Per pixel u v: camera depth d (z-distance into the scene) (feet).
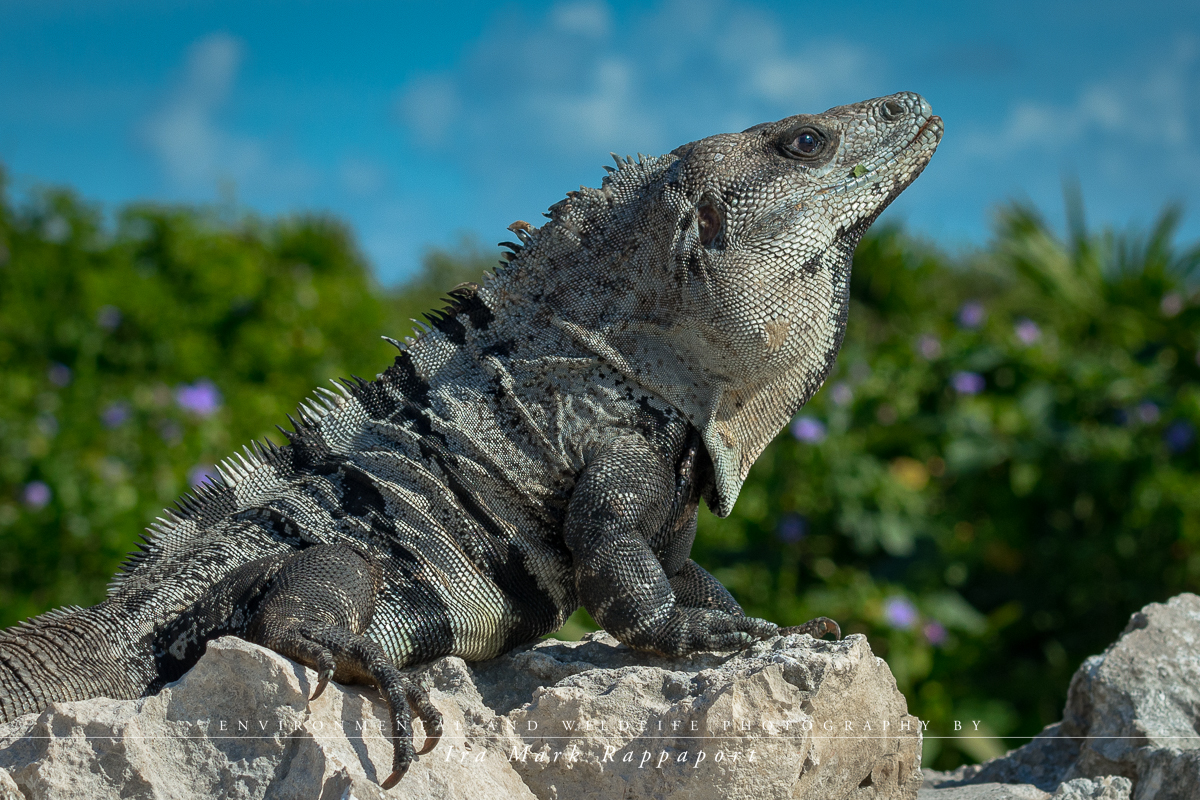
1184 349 25.00
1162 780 10.60
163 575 10.78
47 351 29.09
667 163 11.50
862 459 22.35
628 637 10.30
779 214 10.89
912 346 25.85
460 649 10.68
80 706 8.81
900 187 11.46
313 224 38.24
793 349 10.96
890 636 19.22
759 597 20.66
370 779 8.30
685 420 11.03
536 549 10.89
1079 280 28.73
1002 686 20.72
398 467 10.95
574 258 11.36
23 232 31.73
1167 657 12.38
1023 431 23.04
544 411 11.03
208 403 24.09
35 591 20.81
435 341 11.58
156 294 29.76
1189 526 20.95
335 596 9.78
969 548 22.11
